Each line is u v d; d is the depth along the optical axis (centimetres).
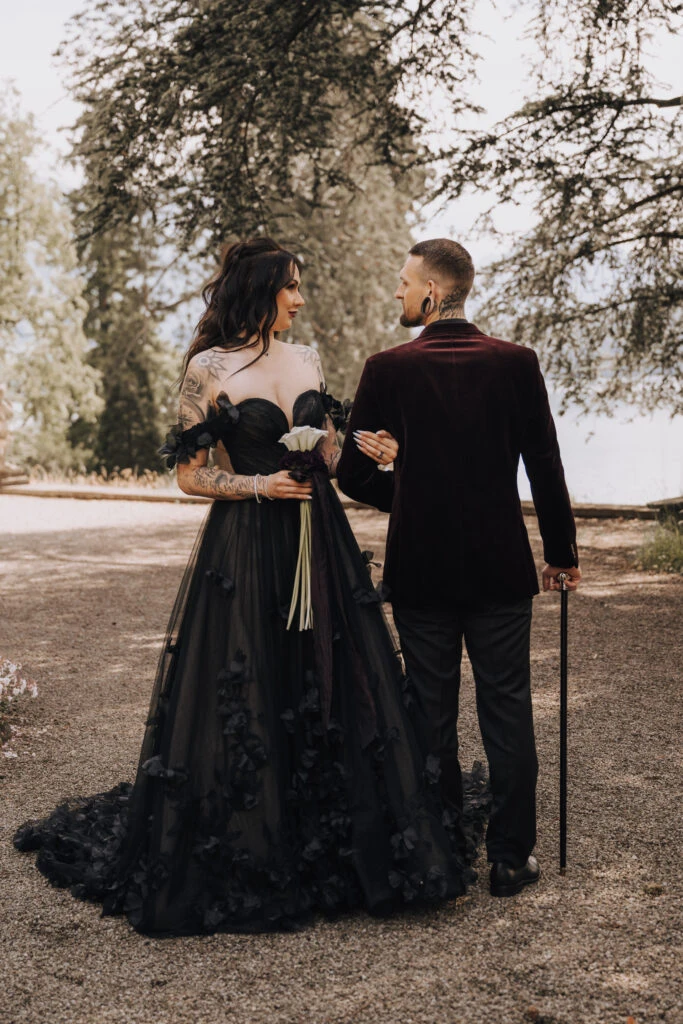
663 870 301
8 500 1353
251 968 254
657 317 1014
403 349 277
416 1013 231
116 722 462
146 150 863
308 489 291
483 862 311
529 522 1071
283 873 276
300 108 838
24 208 2691
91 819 334
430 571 277
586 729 437
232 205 861
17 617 692
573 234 985
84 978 251
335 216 2097
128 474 1650
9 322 2759
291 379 303
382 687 289
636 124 870
